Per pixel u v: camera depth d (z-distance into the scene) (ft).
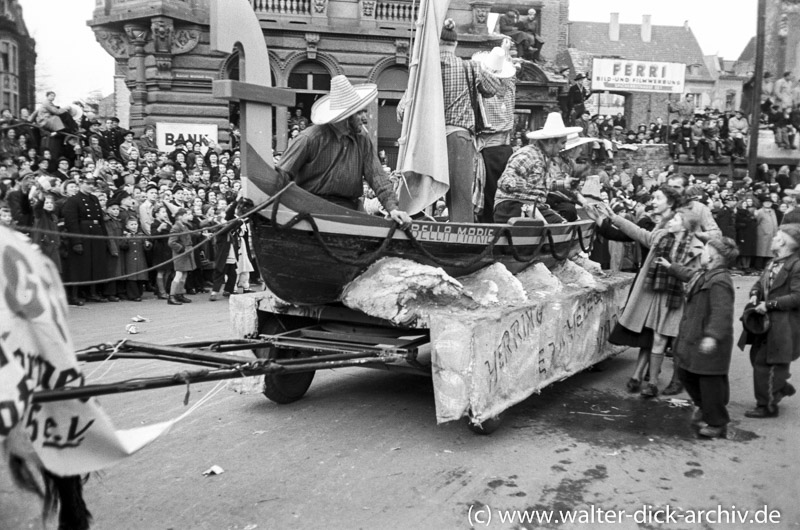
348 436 17.16
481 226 18.72
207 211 44.14
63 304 10.18
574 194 28.17
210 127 71.31
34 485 10.13
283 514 12.92
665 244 20.75
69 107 52.24
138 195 43.01
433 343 15.81
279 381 19.27
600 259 50.31
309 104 77.05
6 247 9.27
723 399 17.48
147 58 70.33
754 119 77.92
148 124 70.69
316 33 74.90
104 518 12.71
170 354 13.16
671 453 16.42
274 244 16.15
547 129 22.76
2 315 8.77
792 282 18.93
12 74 73.36
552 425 18.31
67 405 9.83
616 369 24.81
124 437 10.73
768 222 61.98
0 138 45.32
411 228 17.53
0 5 71.56
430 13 20.57
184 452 15.99
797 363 26.17
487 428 16.89
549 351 19.61
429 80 20.65
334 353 16.29
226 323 32.27
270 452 16.03
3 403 8.41
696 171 91.91
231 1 15.80
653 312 20.77
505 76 22.77
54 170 44.60
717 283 17.43
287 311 18.90
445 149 20.76
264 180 16.02
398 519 12.76
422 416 18.80
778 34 120.67
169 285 41.04
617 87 97.81
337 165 17.71
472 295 18.03
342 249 16.81
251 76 16.37
